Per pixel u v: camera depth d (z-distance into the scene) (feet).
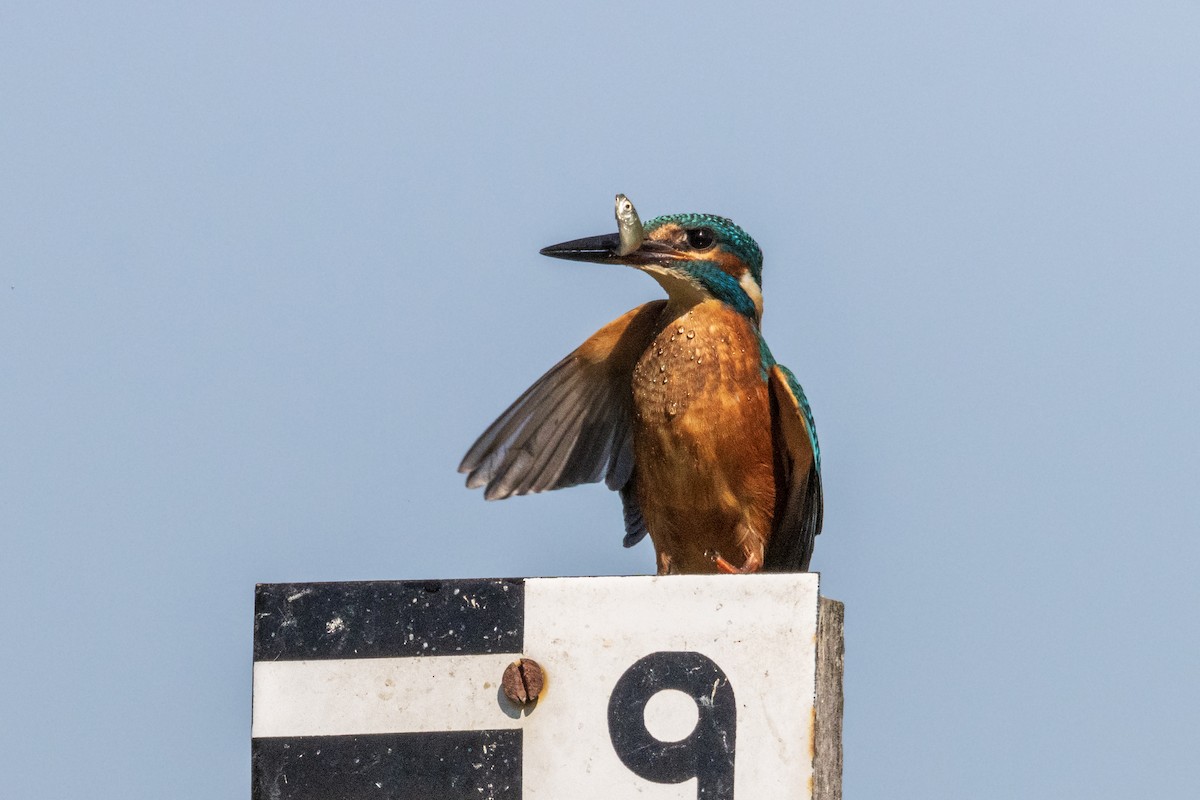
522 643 20.39
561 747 20.24
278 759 19.85
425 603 20.35
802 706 20.62
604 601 20.56
